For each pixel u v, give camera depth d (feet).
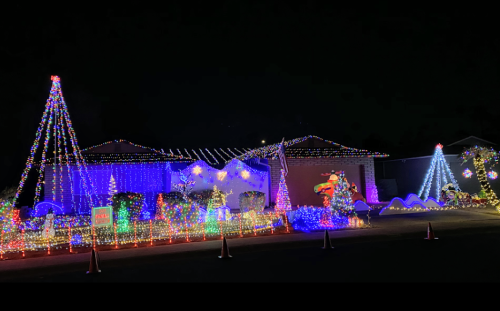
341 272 23.30
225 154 78.23
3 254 31.71
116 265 27.81
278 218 48.21
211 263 27.17
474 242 32.27
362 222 42.50
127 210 42.83
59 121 63.93
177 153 74.64
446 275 21.97
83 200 65.67
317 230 39.40
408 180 84.58
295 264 25.86
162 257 29.27
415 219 45.01
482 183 51.31
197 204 43.70
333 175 68.08
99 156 67.77
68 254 30.91
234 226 43.39
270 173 69.00
